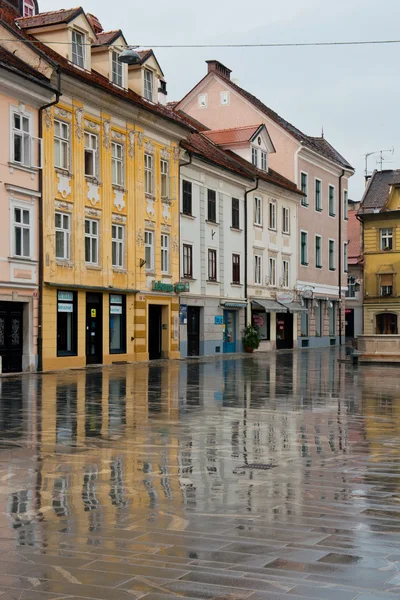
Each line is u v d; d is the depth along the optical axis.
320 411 15.35
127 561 5.67
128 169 33.41
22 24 30.56
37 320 27.69
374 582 5.20
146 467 9.42
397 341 31.84
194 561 5.66
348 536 6.32
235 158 46.09
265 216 47.66
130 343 33.47
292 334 51.34
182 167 38.19
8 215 26.25
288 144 52.00
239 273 44.34
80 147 30.22
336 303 59.56
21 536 6.36
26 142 27.42
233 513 7.14
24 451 10.52
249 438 11.76
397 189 62.06
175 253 37.22
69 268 29.44
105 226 31.72
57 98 28.20
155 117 34.78
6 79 25.72
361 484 8.45
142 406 16.09
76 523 6.79
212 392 19.44
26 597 4.95
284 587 5.11
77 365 29.80
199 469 9.31
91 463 9.68
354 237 76.06
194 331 39.78
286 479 8.72
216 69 52.97
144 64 34.88
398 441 11.49
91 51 32.56
